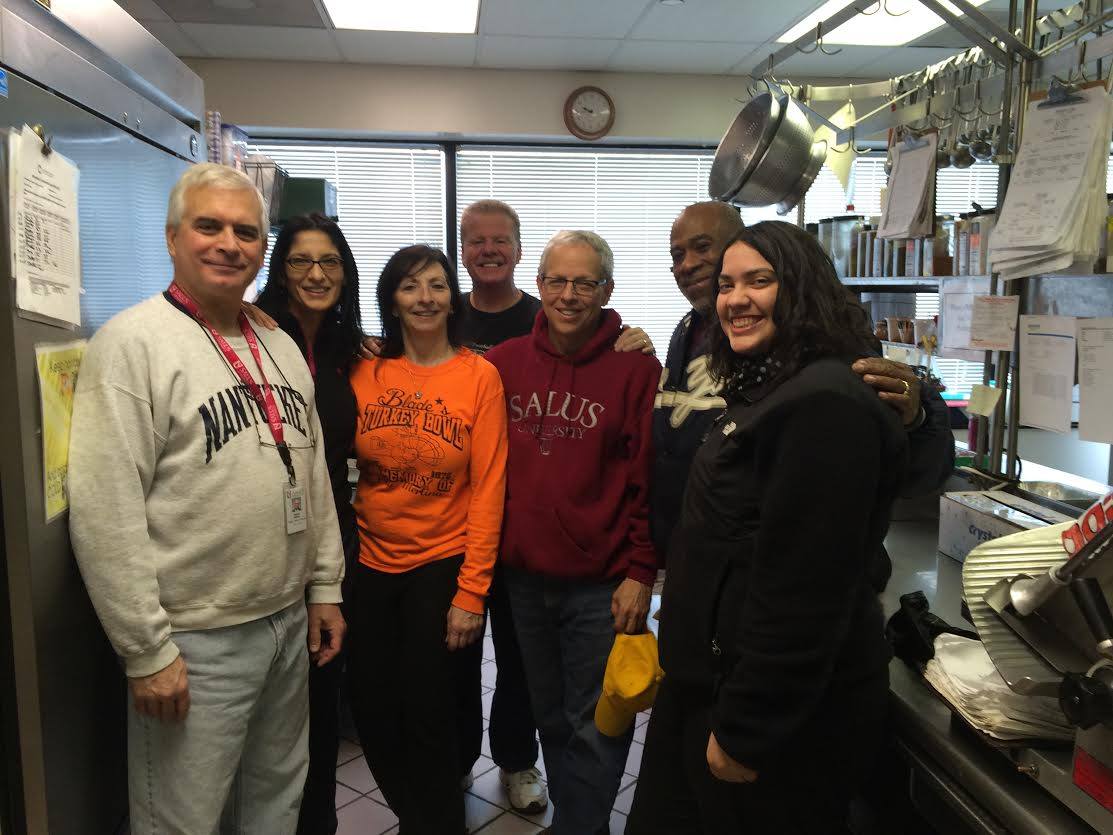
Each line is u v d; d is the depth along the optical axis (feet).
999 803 3.28
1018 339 5.71
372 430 5.35
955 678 3.68
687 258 5.52
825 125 7.64
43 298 3.37
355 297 5.46
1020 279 5.80
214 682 3.96
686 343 5.61
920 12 10.53
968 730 3.62
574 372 5.45
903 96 6.91
